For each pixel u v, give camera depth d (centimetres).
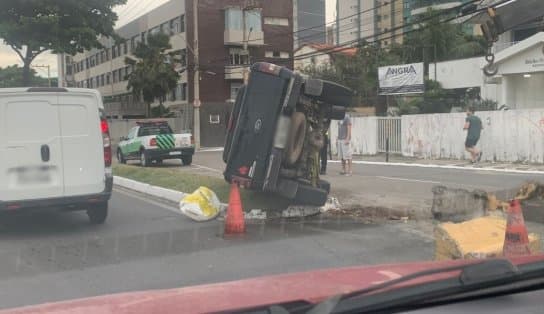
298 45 6719
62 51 3294
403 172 1712
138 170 1706
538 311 220
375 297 227
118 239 850
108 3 3475
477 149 1961
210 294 255
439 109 3167
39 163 877
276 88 956
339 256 731
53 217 1050
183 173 1577
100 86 7438
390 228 906
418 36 4344
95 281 631
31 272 671
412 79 2944
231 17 5034
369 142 2425
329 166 1962
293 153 984
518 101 2453
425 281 246
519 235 571
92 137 916
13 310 248
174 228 930
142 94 4772
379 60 4762
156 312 226
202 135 3991
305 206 1030
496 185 1332
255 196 1104
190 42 5009
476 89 3195
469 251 581
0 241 846
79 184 902
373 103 4588
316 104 1050
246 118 964
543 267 256
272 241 823
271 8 5300
